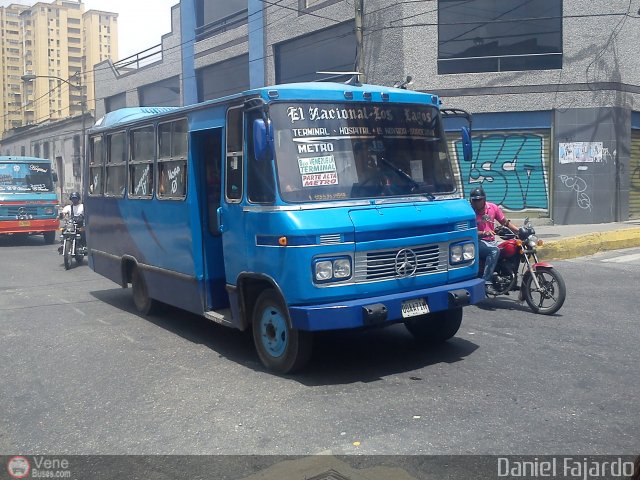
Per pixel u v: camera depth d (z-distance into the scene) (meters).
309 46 22.00
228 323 7.03
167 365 6.98
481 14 18.61
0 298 11.29
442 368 6.51
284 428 5.11
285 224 5.90
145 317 9.48
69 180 42.56
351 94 6.59
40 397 6.13
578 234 16.16
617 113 18.61
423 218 6.40
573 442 4.70
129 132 9.40
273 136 6.08
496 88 18.64
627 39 18.72
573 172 18.59
